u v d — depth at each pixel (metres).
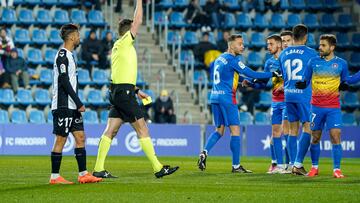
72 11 91.81
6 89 81.00
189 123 83.00
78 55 87.19
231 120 46.25
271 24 97.06
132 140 76.88
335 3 100.88
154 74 88.06
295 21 98.25
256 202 28.48
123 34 39.38
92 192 31.75
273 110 47.34
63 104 36.06
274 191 32.47
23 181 37.75
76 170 46.75
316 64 42.41
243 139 79.44
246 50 93.69
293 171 44.00
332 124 42.28
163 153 78.00
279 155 46.75
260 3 98.25
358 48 96.94
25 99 81.56
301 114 44.03
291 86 44.28
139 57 89.44
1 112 79.56
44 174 42.84
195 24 93.94
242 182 37.78
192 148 78.75
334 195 30.88
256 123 84.81
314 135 43.09
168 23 93.69
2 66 81.25
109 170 47.31
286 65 44.47
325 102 42.34
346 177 42.31
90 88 85.06
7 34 86.00
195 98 86.69
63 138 36.28
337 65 42.12
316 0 100.62
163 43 91.31
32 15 90.31
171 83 87.38
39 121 80.56
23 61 82.06
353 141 80.12
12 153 74.69
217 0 94.81
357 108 89.88
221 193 31.56
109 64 86.25
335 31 98.56
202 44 88.94
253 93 84.75
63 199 29.16
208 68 88.94
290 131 45.53
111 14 90.75
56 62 36.06
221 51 89.56
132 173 44.28
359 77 42.03
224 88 46.25
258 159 70.94
